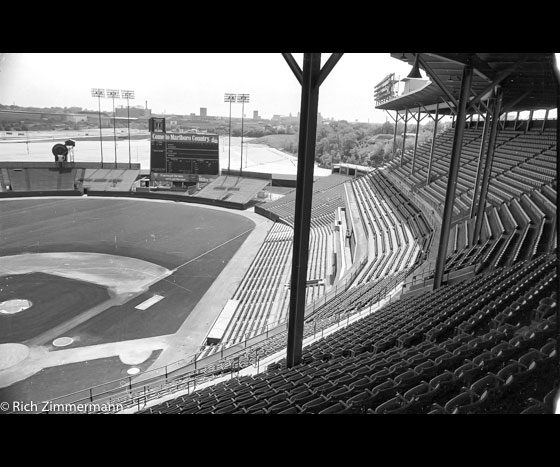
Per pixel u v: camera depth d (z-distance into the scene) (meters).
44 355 15.89
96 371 14.97
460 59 11.85
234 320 19.42
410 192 33.47
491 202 21.41
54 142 87.88
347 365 7.93
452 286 12.41
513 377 4.78
